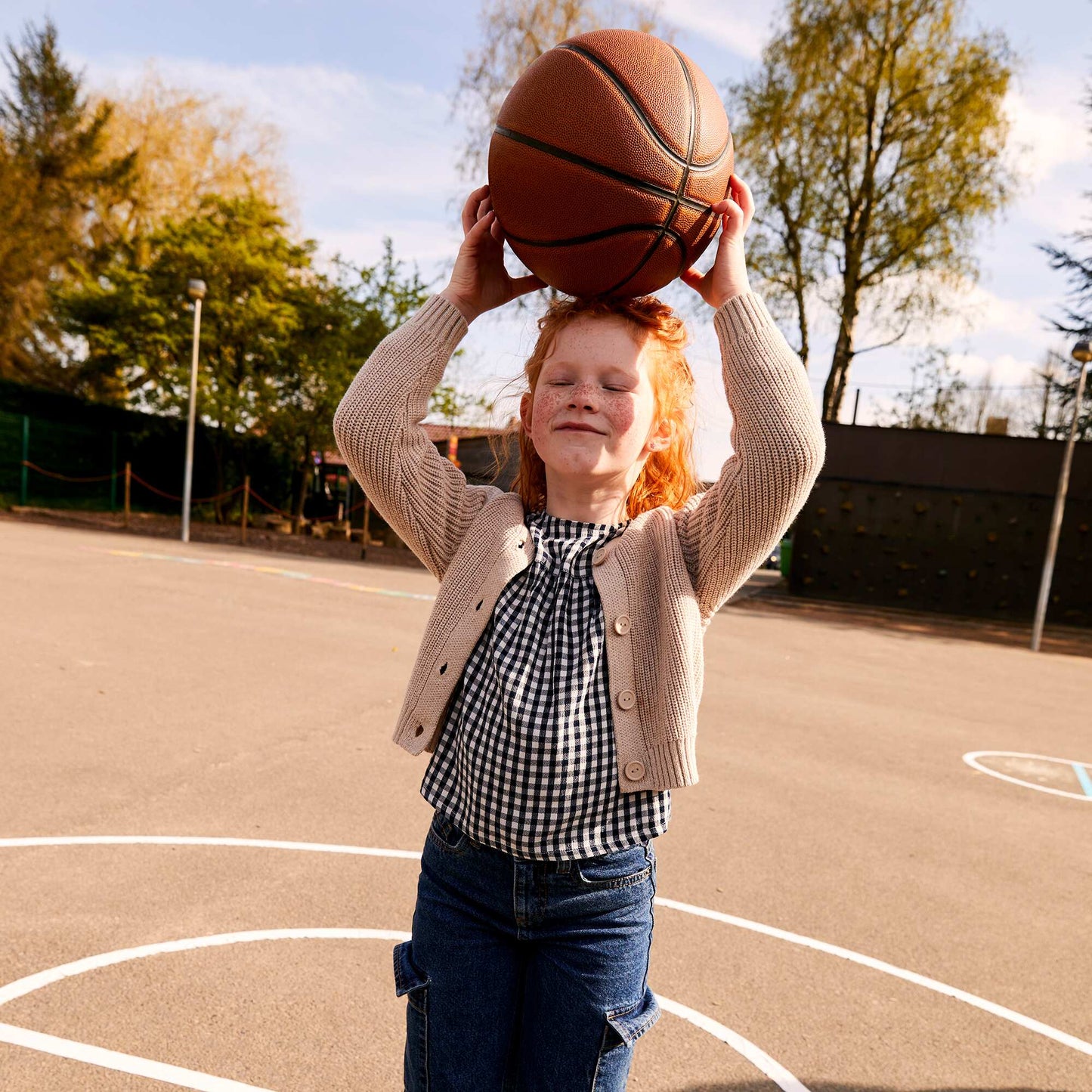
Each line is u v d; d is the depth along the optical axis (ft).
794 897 13.85
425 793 5.90
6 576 38.06
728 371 5.75
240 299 81.92
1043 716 30.35
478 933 5.61
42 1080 8.38
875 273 80.89
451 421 72.02
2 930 10.93
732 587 5.89
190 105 101.45
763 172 78.95
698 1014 10.39
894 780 20.75
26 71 101.24
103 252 100.53
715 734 23.44
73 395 83.25
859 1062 9.71
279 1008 9.80
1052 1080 9.67
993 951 12.64
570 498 6.16
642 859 5.66
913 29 75.15
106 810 14.84
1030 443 62.49
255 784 16.57
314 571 52.08
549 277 6.19
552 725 5.45
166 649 27.02
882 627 53.42
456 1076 5.53
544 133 5.86
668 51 6.15
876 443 64.90
